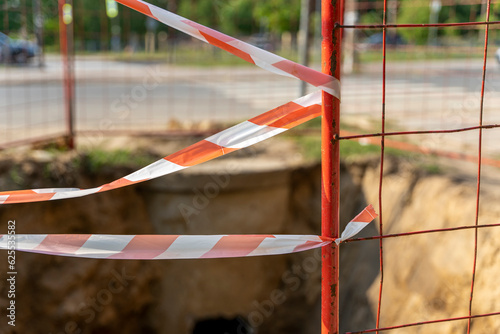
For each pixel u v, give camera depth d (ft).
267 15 49.21
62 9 17.72
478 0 19.95
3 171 16.01
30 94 31.17
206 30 5.88
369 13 44.11
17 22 20.94
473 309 12.51
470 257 13.08
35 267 16.14
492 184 14.98
